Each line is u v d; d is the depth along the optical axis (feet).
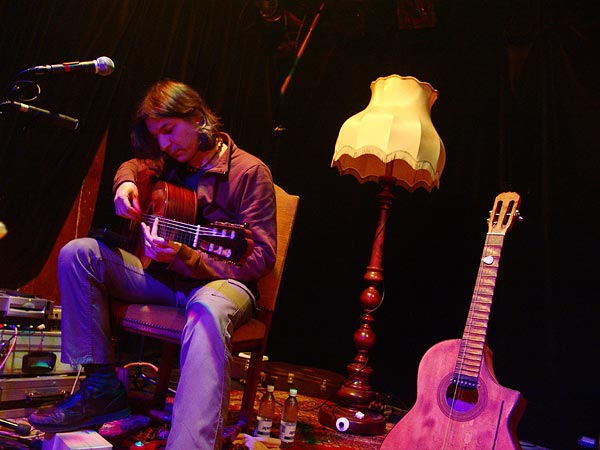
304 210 14.92
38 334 7.88
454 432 6.81
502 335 11.67
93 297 6.70
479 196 12.67
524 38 12.51
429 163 9.71
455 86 13.42
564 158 11.66
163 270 7.40
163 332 6.79
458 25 13.55
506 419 6.61
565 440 10.73
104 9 11.90
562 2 12.23
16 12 10.66
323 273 14.47
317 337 14.30
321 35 15.34
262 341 8.21
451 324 12.64
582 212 11.30
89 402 6.47
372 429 9.95
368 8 14.51
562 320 11.14
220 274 6.95
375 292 10.76
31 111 7.15
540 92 12.16
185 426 5.66
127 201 7.22
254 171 7.55
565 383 10.93
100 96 11.96
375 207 14.05
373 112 10.11
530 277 11.65
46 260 11.54
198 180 7.74
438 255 13.01
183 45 13.73
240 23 15.01
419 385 7.36
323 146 14.97
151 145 8.07
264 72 15.67
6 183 10.80
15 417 7.47
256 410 10.14
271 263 7.21
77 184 11.80
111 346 6.78
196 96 7.57
